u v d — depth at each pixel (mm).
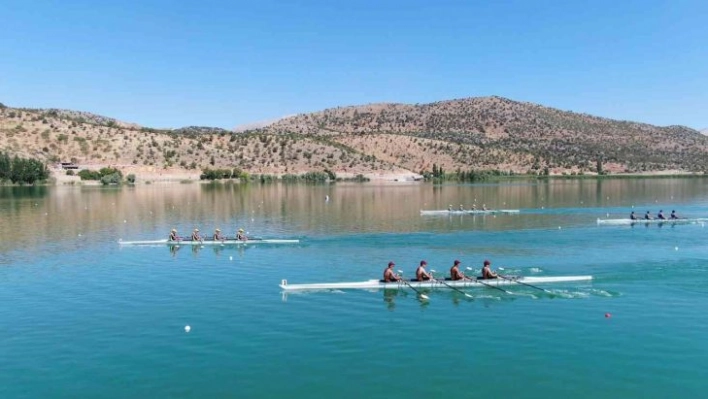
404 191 173125
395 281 45062
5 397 26000
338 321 35812
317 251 61531
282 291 43406
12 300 41281
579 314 36969
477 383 26875
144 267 53031
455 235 73312
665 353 30172
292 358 29844
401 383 26922
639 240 68312
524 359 29516
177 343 32062
